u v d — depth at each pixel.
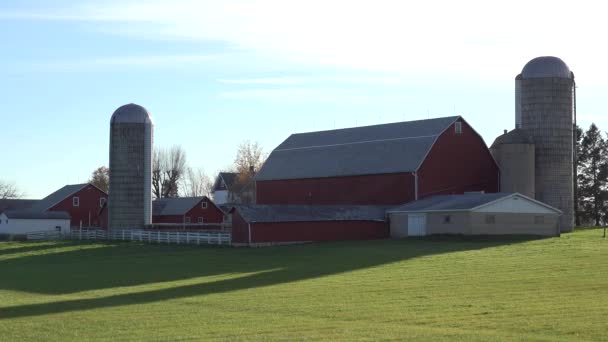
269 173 107.06
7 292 47.12
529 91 92.75
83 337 30.59
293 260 62.56
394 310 36.00
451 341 28.64
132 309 37.91
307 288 44.84
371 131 102.12
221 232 98.62
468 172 92.06
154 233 90.38
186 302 40.22
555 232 79.38
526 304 36.81
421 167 89.06
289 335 30.25
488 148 93.56
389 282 46.50
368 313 35.34
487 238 74.00
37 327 33.03
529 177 90.62
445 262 56.28
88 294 45.16
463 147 92.12
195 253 73.69
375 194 92.62
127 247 84.12
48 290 47.94
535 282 44.62
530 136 92.25
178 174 176.12
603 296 39.03
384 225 85.62
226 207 139.75
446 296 40.09
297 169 103.50
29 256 78.06
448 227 78.12
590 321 32.28
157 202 134.38
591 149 137.88
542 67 92.25
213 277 52.72
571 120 92.81
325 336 29.94
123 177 102.50
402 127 98.38
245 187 154.12
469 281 45.88
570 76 92.75
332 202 97.69
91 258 73.44
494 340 28.70
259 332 30.98
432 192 89.69
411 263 56.44
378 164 93.31
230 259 65.81
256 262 62.38
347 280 48.12
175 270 58.41
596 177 137.88
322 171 99.44
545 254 60.03
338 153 101.06
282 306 37.97
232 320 33.97
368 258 61.00
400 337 29.50
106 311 37.34
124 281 52.09
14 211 129.12
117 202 102.50
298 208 83.94
